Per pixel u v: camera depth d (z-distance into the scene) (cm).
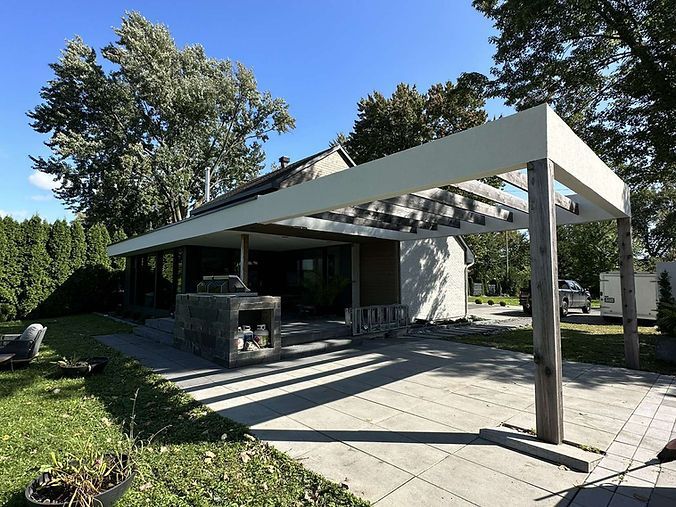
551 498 260
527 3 988
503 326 1260
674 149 988
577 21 1015
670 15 905
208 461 316
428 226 1028
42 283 1472
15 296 1407
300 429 386
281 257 1567
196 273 1271
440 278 1427
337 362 702
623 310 673
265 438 364
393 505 251
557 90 1155
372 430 383
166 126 2556
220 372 627
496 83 1225
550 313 327
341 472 298
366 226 998
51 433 377
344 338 895
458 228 986
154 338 948
